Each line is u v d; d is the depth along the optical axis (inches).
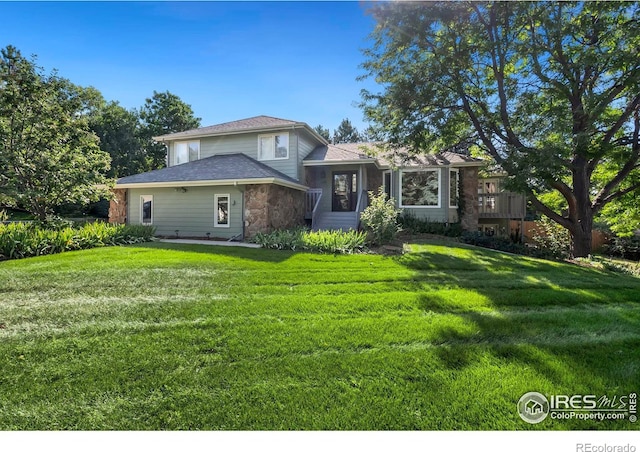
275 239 389.7
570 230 422.6
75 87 442.3
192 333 138.6
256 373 109.3
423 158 583.5
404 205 587.5
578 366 116.1
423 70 418.3
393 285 224.4
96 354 120.1
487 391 101.0
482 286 226.1
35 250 299.7
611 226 574.2
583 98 361.7
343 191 610.2
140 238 408.8
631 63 329.4
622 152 378.9
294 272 253.1
